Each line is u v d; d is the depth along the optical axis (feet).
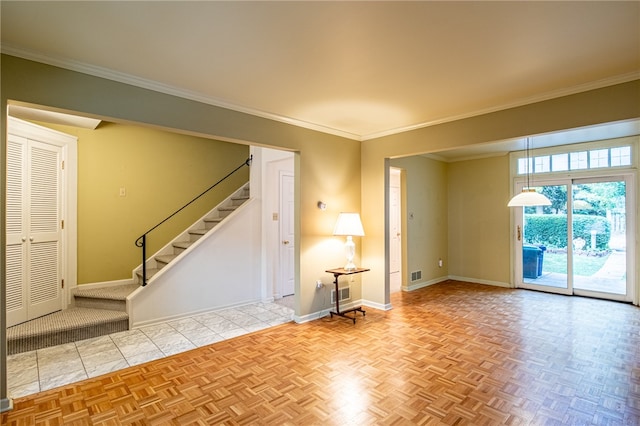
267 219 16.67
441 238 21.95
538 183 18.95
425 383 8.54
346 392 8.12
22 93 7.67
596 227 17.34
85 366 9.57
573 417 7.10
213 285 14.96
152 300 13.20
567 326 12.90
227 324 13.28
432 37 7.20
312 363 9.73
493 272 20.65
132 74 9.06
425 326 12.96
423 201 20.53
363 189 16.01
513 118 11.14
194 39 7.29
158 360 9.98
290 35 7.12
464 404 7.59
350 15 6.38
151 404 7.66
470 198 21.62
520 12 6.27
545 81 9.52
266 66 8.59
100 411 7.40
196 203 18.40
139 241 16.17
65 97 8.23
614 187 16.81
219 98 10.81
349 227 13.92
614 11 6.23
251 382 8.63
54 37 7.17
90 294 13.50
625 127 14.52
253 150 16.80
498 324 13.16
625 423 6.89
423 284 20.30
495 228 20.53
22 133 12.02
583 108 9.77
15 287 11.55
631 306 15.70
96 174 14.94
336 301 14.01
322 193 14.38
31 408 7.52
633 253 16.14
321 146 14.32
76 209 14.23
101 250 15.03
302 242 13.61
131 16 6.39
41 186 12.71
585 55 8.02
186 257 14.14
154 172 16.83
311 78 9.34
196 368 9.44
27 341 10.56
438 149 13.19
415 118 13.02
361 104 11.39
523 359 9.95
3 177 7.42
